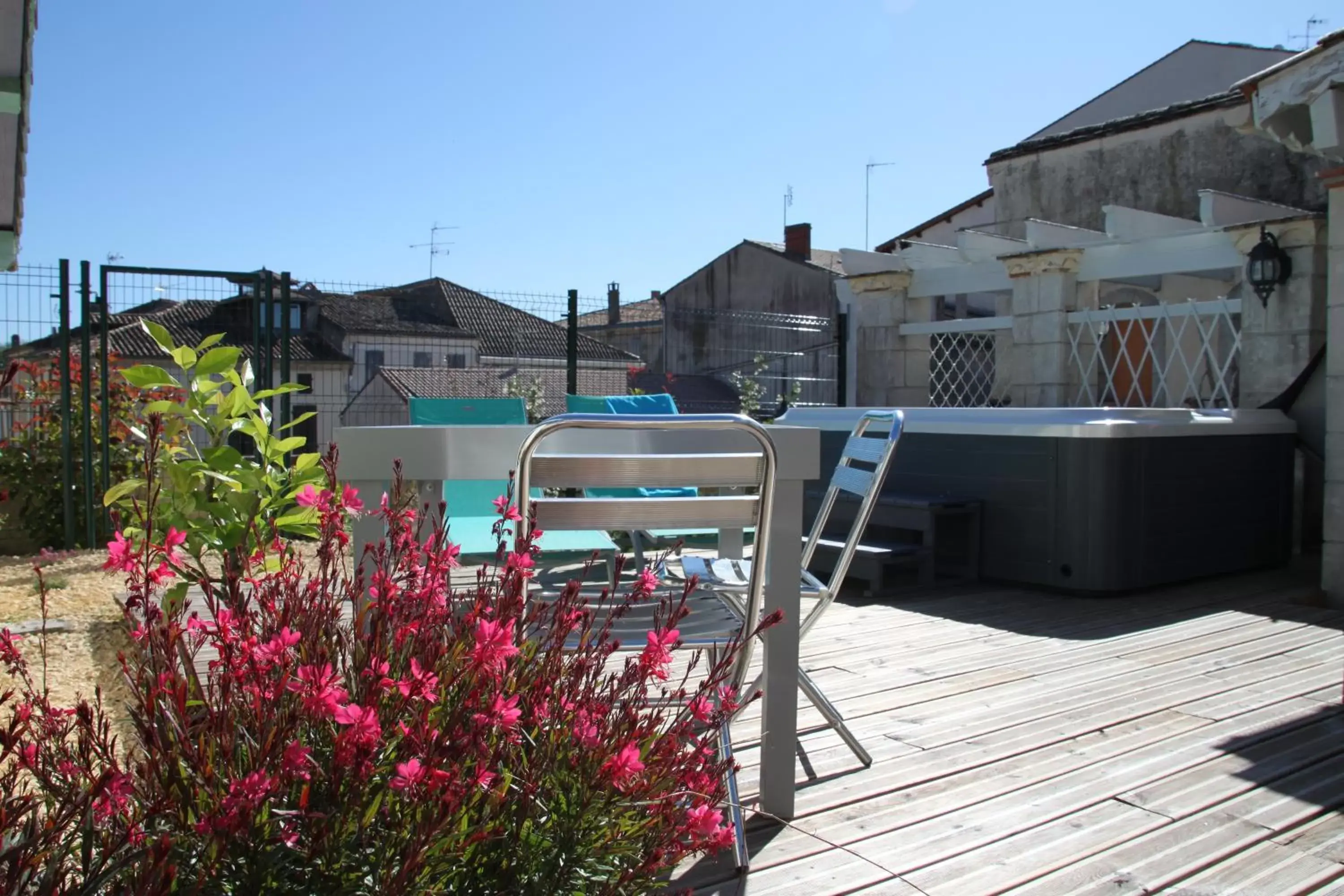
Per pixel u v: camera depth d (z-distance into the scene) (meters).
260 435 3.28
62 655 3.77
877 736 3.20
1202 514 5.92
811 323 11.55
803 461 2.42
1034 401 8.77
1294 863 2.33
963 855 2.35
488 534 4.17
